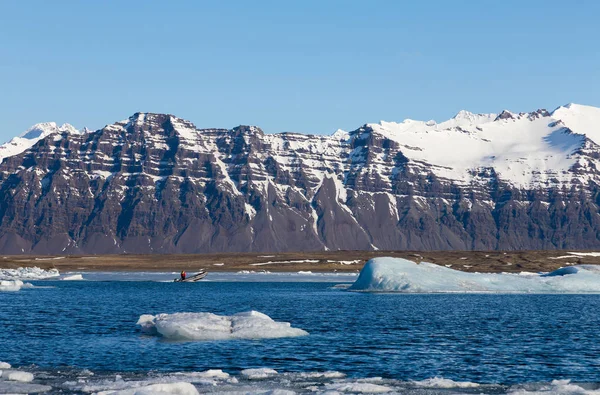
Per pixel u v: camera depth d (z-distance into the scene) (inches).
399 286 6510.8
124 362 2760.8
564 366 2736.2
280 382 2370.8
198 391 2222.0
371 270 6865.2
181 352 2977.4
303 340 3334.2
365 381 2397.9
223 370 2623.0
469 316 4574.3
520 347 3201.3
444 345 3248.0
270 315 4626.0
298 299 6186.0
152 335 3494.1
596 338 3508.9
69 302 5782.5
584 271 7007.9
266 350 3034.0
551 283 6614.2
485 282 6692.9
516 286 6604.3
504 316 4584.2
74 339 3361.2
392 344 3262.8
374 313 4776.1
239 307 5349.4
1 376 2450.8
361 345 3216.0
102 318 4399.6
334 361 2817.4
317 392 2215.8
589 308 5221.5
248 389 2255.2
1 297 6304.1
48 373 2524.6
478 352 3053.6
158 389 2143.2
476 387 2324.1
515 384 2377.0
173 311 4958.2
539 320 4338.1
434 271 6771.7
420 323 4143.7
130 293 7190.0
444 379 2402.8
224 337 3248.0
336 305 5462.6
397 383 2378.2
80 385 2308.1
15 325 3973.9
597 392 2228.1
